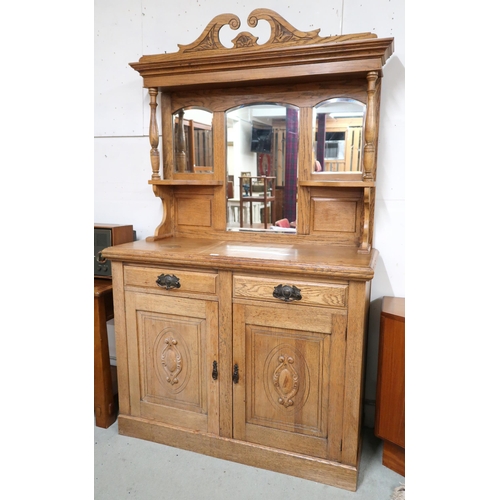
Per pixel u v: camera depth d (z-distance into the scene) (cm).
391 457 170
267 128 194
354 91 179
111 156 233
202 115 204
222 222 208
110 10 220
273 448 168
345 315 149
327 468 160
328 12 184
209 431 178
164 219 213
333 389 156
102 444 186
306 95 185
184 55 180
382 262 193
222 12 200
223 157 203
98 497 154
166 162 214
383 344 164
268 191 198
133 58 219
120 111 227
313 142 188
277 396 164
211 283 166
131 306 182
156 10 211
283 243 198
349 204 188
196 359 175
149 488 159
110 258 180
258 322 162
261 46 173
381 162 187
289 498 154
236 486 160
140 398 188
